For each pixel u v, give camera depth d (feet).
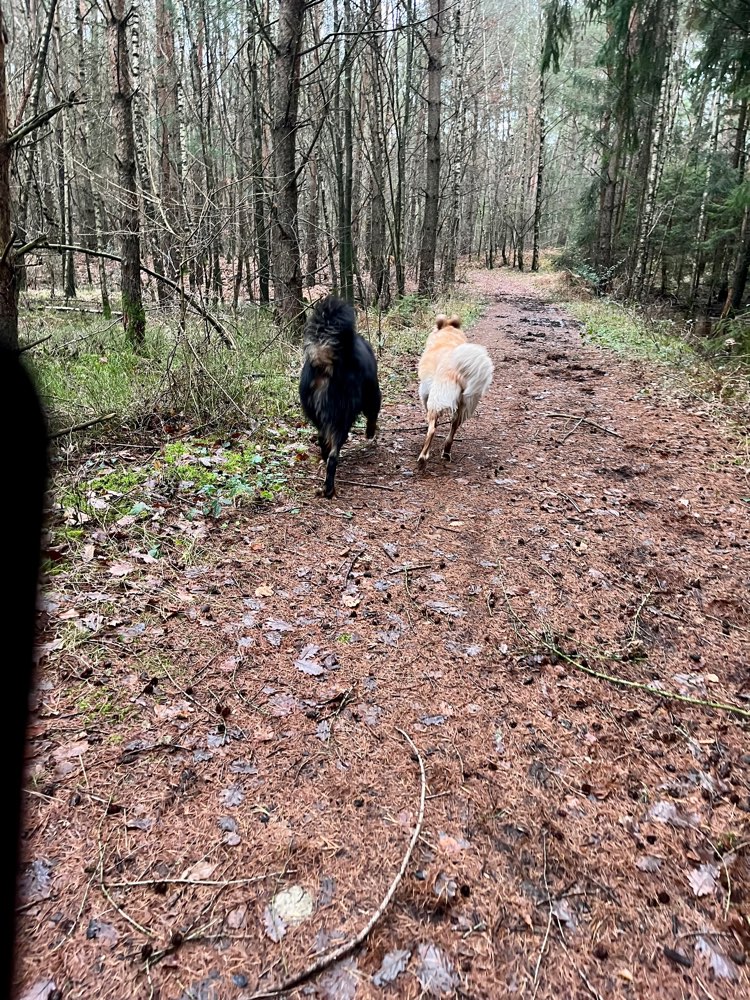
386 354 34.40
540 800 8.54
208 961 6.39
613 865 7.64
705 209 59.82
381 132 51.49
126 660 10.58
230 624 11.79
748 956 6.64
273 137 31.40
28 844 7.38
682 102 71.46
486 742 9.50
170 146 54.34
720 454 21.88
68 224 51.75
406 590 13.37
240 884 7.20
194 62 51.75
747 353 31.91
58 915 6.67
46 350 26.84
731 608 13.10
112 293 58.34
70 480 16.20
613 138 81.00
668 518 17.11
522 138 152.56
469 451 21.98
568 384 31.37
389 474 19.65
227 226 34.27
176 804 8.13
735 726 9.95
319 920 6.86
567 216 148.36
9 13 57.16
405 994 6.21
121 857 7.38
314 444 21.02
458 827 8.09
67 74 54.19
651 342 39.73
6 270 15.78
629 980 6.39
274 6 58.85
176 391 21.84
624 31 51.29
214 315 28.78
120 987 6.08
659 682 10.92
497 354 38.37
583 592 13.60
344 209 43.55
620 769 9.10
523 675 11.00
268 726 9.52
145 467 17.58
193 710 9.70
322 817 8.12
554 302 70.03
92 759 8.64
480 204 145.48
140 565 13.23
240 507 16.40
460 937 6.77
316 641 11.55
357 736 9.48
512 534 16.05
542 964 6.52
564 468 20.58
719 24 42.14
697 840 7.98
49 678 9.96
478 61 115.85
